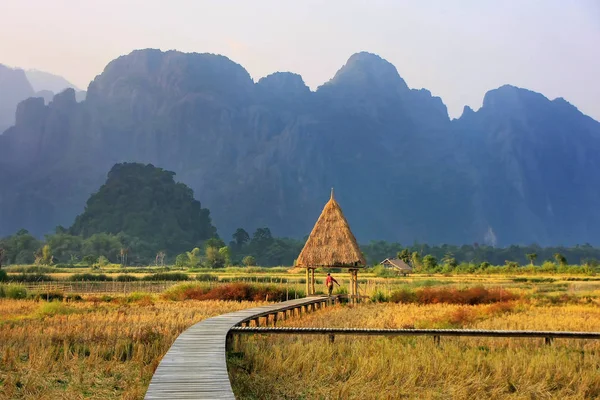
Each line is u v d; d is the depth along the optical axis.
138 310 25.41
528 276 82.06
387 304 31.55
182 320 20.55
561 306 29.38
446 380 12.23
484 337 17.23
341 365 13.20
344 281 63.06
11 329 17.86
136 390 10.89
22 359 13.54
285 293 35.12
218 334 15.17
